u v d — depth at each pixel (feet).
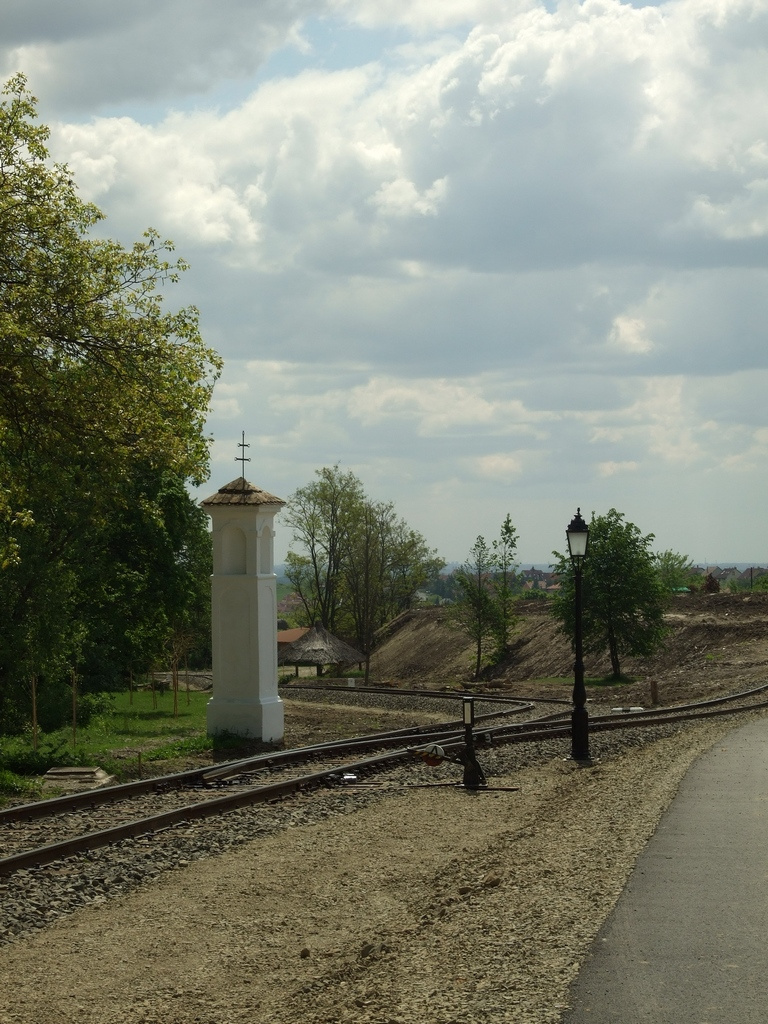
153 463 70.23
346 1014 22.47
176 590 151.33
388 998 23.09
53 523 113.70
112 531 136.46
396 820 47.14
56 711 114.42
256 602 90.53
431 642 241.35
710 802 47.24
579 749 66.69
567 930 27.30
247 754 83.41
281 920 31.32
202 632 187.52
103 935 30.22
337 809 49.85
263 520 92.02
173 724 122.93
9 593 98.32
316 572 268.41
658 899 30.32
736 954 25.07
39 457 71.15
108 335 66.59
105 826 47.37
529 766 63.82
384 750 75.36
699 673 147.02
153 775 70.85
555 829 42.65
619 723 84.99
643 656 165.58
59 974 26.86
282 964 27.20
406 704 135.85
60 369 65.72
